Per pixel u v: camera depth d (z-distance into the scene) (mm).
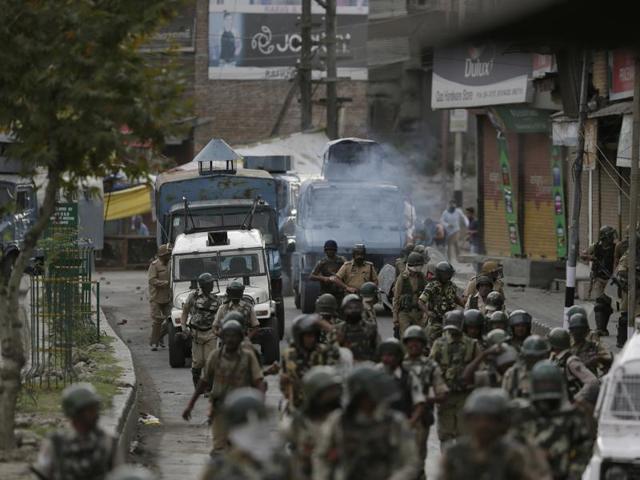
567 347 26750
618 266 43688
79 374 36750
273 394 38500
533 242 71375
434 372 23297
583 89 47688
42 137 25922
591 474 21812
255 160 79938
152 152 26562
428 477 27016
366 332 25500
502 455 15094
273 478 14367
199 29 121500
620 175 54250
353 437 16125
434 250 55719
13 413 26250
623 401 22531
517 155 71938
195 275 45875
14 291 26453
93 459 16328
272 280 52312
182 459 29750
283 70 122062
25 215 69625
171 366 44781
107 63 25391
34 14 25516
